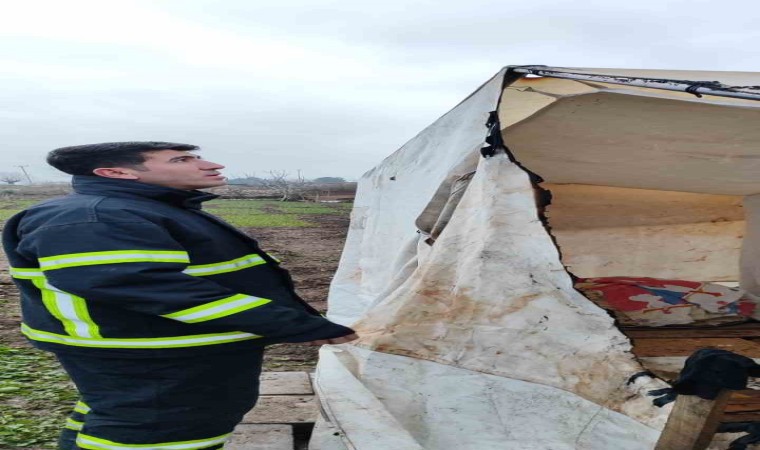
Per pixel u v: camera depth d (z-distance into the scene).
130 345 1.95
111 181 2.05
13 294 8.36
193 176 2.14
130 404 1.99
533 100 3.91
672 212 6.00
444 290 3.23
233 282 2.16
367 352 3.03
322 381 3.01
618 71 3.53
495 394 2.84
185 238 2.04
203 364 2.03
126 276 1.82
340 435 2.67
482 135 4.41
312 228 20.08
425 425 2.80
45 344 2.02
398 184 5.46
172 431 2.03
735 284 5.86
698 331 4.16
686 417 2.32
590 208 5.92
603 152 4.63
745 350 3.79
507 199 3.35
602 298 4.64
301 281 9.97
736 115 3.59
